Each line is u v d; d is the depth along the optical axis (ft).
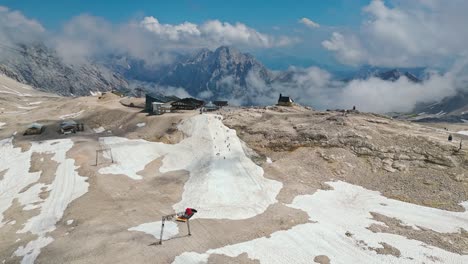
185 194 155.12
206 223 125.18
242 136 239.91
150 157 210.59
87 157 207.51
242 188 158.81
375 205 149.48
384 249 111.45
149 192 157.79
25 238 118.83
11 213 142.31
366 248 112.06
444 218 136.26
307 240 115.75
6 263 104.73
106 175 178.09
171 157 208.44
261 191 157.69
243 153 206.18
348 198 158.61
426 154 184.14
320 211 141.69
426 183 163.73
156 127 264.31
